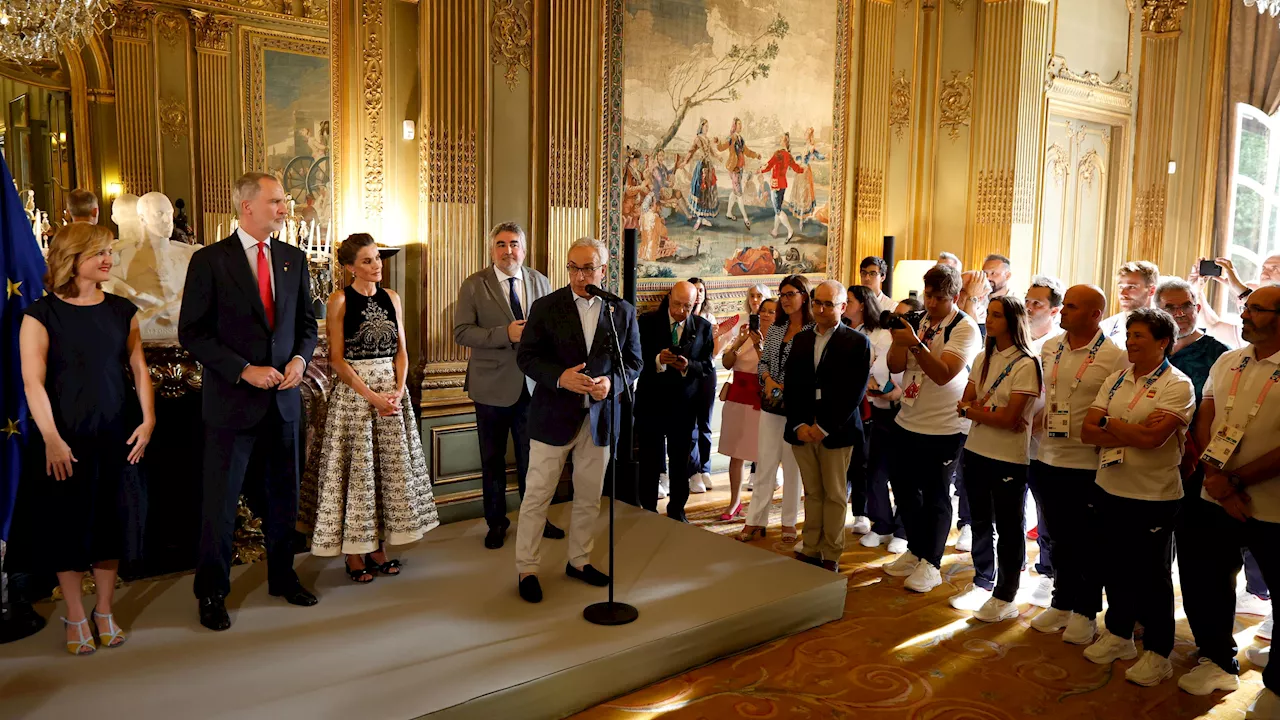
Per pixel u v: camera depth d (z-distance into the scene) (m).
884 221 7.25
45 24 4.15
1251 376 3.11
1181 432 3.33
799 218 6.71
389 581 3.84
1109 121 7.87
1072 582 3.77
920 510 4.29
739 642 3.57
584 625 3.40
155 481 4.03
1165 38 7.98
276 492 3.51
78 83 6.25
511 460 5.15
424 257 4.81
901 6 7.10
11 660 3.04
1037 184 7.14
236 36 6.82
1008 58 6.84
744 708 3.12
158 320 4.02
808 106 6.65
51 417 2.92
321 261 4.60
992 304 3.81
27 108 6.03
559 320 3.59
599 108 5.44
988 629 3.84
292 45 7.08
